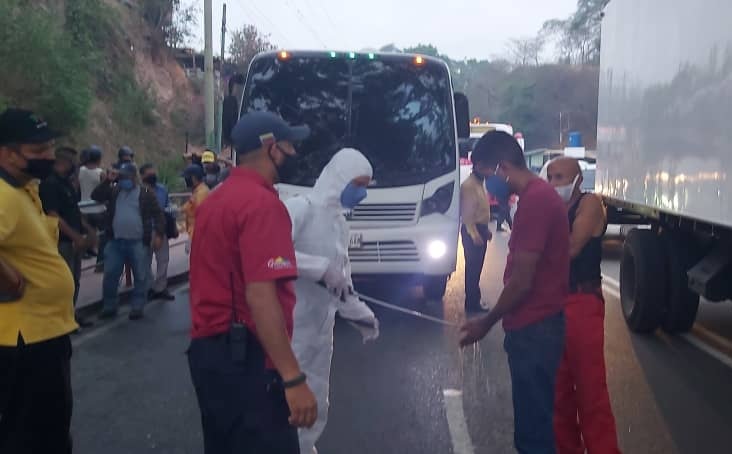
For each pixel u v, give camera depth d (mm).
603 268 14102
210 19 20453
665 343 8336
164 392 6727
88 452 5371
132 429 5824
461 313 9703
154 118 32750
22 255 3908
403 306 10141
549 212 3990
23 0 24297
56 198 8133
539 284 4086
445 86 9680
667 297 8406
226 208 3168
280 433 3195
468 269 9648
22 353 3902
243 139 3324
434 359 7676
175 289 11859
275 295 3084
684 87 7352
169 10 39594
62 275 4055
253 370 3182
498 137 4141
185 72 41969
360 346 8203
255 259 3078
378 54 9648
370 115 9484
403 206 9312
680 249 8281
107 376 7203
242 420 3174
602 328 4586
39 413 4023
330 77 9586
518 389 4141
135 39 36094
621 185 10125
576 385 4590
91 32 30266
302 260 4191
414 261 9281
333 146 9391
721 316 9766
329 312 4371
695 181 6953
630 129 9625
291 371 3062
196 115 37344
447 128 9555
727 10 6105
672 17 7797
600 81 11680
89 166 14219
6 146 3902
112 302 9555
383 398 6473
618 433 5695
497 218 20844
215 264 3188
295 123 9484
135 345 8352
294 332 4273
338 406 6270
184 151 33000
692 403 6367
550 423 4121
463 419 5957
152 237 9680
